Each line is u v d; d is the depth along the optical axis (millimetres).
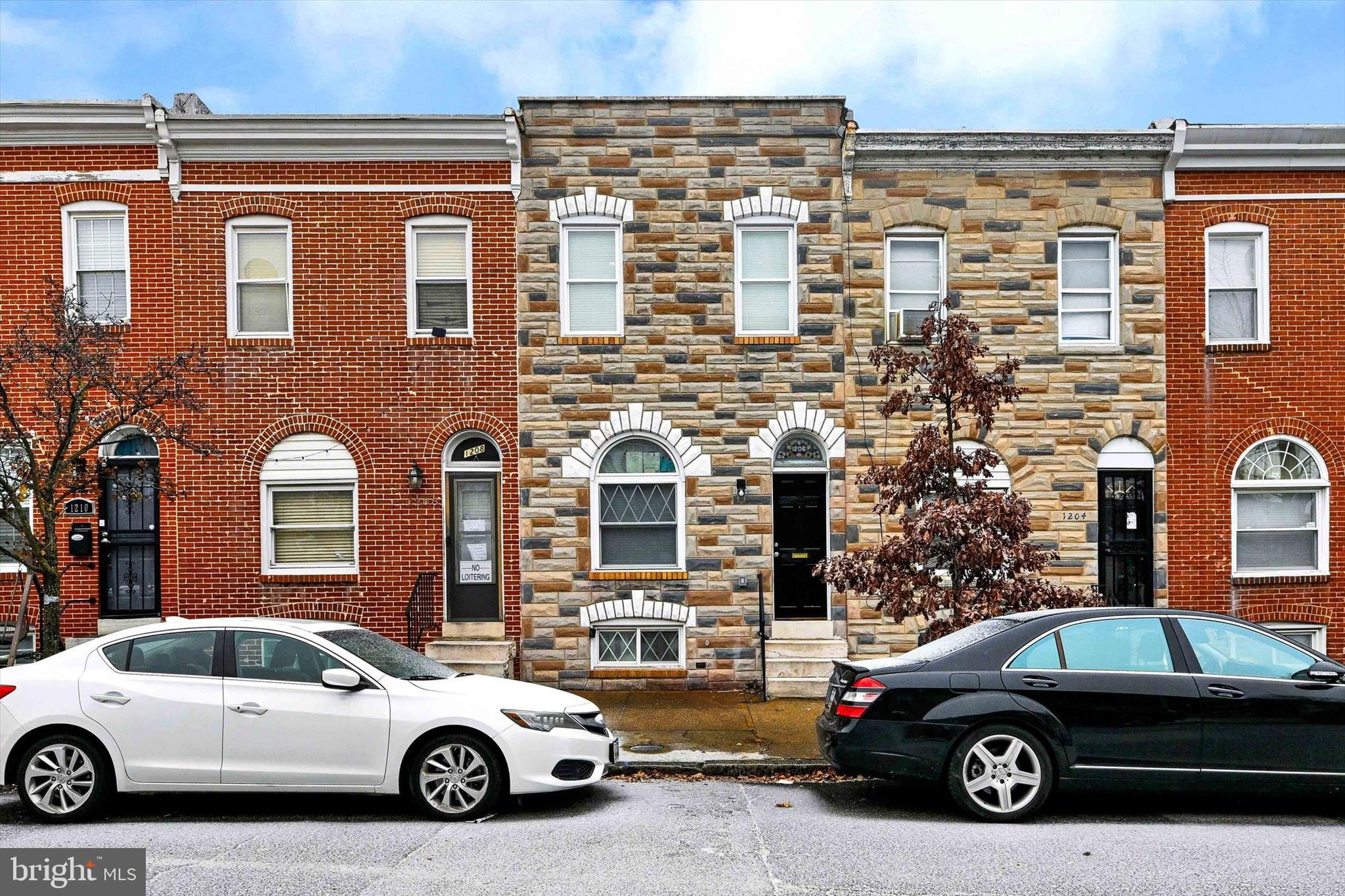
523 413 13258
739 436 13289
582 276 13477
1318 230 13570
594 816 7680
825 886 5914
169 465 13289
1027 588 9141
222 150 13234
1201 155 13398
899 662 7805
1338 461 13484
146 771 7504
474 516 13594
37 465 10523
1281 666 7594
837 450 13211
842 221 13375
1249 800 8164
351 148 13273
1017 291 13398
